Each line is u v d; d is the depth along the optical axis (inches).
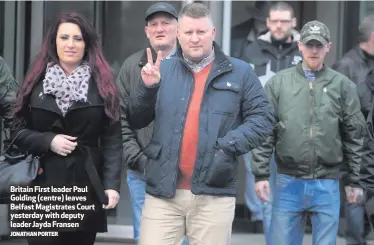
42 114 280.4
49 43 287.7
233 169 266.2
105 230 291.0
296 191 332.5
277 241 337.1
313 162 329.1
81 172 282.8
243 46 452.4
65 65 288.8
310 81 332.8
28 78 285.0
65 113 279.4
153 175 268.7
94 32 290.4
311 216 338.6
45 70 285.3
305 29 333.1
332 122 329.1
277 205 337.1
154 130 270.8
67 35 284.0
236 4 458.6
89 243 294.8
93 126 283.0
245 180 456.1
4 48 457.7
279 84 335.3
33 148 278.7
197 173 265.0
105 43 477.7
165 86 271.0
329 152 328.8
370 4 476.7
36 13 461.7
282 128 331.9
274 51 439.8
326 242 332.5
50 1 465.7
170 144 266.7
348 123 331.3
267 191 342.3
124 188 449.7
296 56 438.6
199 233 271.1
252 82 273.0
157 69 260.7
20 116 285.7
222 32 453.1
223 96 267.7
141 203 343.9
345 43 480.1
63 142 277.1
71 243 292.5
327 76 332.2
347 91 331.3
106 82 285.4
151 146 270.2
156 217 270.8
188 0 459.5
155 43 342.3
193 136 266.7
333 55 482.9
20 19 459.5
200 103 268.2
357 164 332.8
